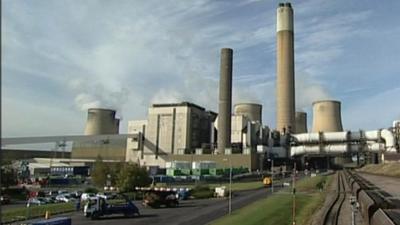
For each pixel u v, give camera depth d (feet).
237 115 650.43
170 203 191.93
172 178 398.62
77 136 654.94
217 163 584.40
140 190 245.24
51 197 248.32
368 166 616.80
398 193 189.26
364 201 120.88
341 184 297.74
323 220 121.29
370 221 100.48
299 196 214.48
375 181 298.35
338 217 128.06
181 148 640.17
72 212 176.96
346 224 113.70
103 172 313.53
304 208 157.79
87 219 150.10
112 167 315.78
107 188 304.50
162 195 191.93
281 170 490.08
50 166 579.07
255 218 135.23
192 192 244.01
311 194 226.58
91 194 241.76
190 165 522.06
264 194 248.73
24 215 161.58
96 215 151.23
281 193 243.60
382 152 618.44
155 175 435.53
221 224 128.06
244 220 132.98
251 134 637.71
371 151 637.71
